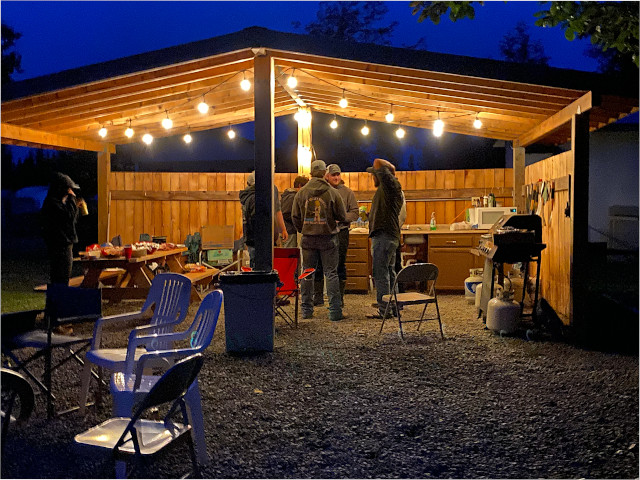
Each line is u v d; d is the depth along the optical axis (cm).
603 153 1335
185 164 1961
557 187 768
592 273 1287
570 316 694
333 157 2188
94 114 876
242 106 999
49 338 423
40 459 356
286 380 521
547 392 485
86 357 421
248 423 420
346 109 1099
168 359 422
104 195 1206
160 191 1233
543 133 870
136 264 851
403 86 792
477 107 885
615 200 1336
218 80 812
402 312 869
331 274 802
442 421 422
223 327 761
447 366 565
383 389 495
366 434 399
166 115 1000
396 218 816
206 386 505
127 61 664
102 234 1204
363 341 671
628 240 1340
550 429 406
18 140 926
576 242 684
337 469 346
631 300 959
